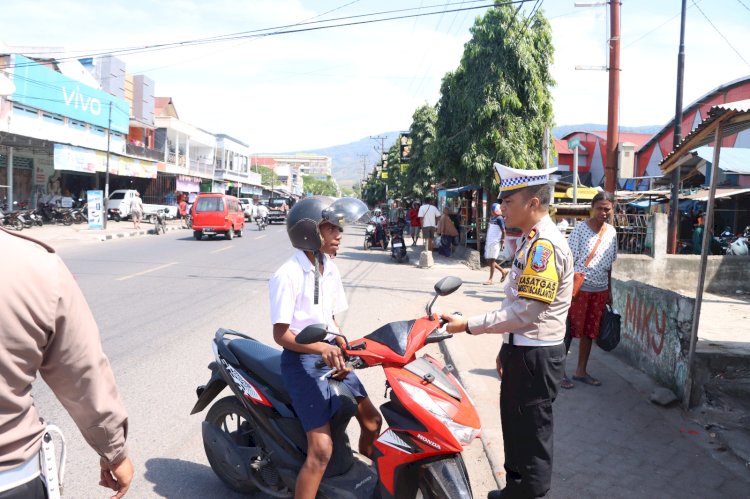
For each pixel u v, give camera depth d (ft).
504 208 10.39
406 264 58.29
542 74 56.75
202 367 20.43
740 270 36.63
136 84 135.23
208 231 78.18
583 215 29.76
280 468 10.96
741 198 68.08
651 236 38.22
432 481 8.79
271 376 11.10
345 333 26.35
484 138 55.36
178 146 164.66
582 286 17.80
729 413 15.53
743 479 12.34
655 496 11.64
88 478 12.46
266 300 33.37
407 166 136.77
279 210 132.16
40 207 93.40
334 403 10.16
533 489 10.03
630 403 16.61
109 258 51.85
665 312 17.69
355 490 10.11
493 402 16.85
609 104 36.19
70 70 93.71
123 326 26.25
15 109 75.15
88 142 96.07
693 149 17.47
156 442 14.48
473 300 35.01
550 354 9.90
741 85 74.38
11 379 4.78
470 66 57.26
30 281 4.79
